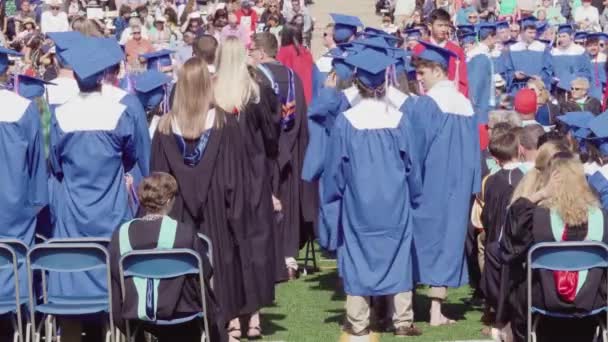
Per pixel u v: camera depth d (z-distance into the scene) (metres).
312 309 11.59
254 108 10.02
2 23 30.89
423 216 10.81
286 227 12.84
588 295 8.33
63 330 9.03
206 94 9.52
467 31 19.31
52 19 29.66
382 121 10.03
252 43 12.73
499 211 9.88
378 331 10.66
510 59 21.27
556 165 8.50
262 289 10.00
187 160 9.49
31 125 9.52
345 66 11.21
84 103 9.59
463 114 10.86
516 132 10.09
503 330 9.88
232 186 9.60
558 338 8.68
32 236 9.59
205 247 9.20
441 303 11.13
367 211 10.00
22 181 9.47
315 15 37.16
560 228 8.41
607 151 10.01
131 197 9.97
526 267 8.52
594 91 20.81
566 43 21.19
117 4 31.48
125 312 8.20
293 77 12.67
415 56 11.20
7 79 10.15
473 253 11.51
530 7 27.88
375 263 10.06
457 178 10.80
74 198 9.60
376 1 38.12
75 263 8.53
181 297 8.27
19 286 8.96
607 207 9.81
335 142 10.10
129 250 8.27
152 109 11.38
